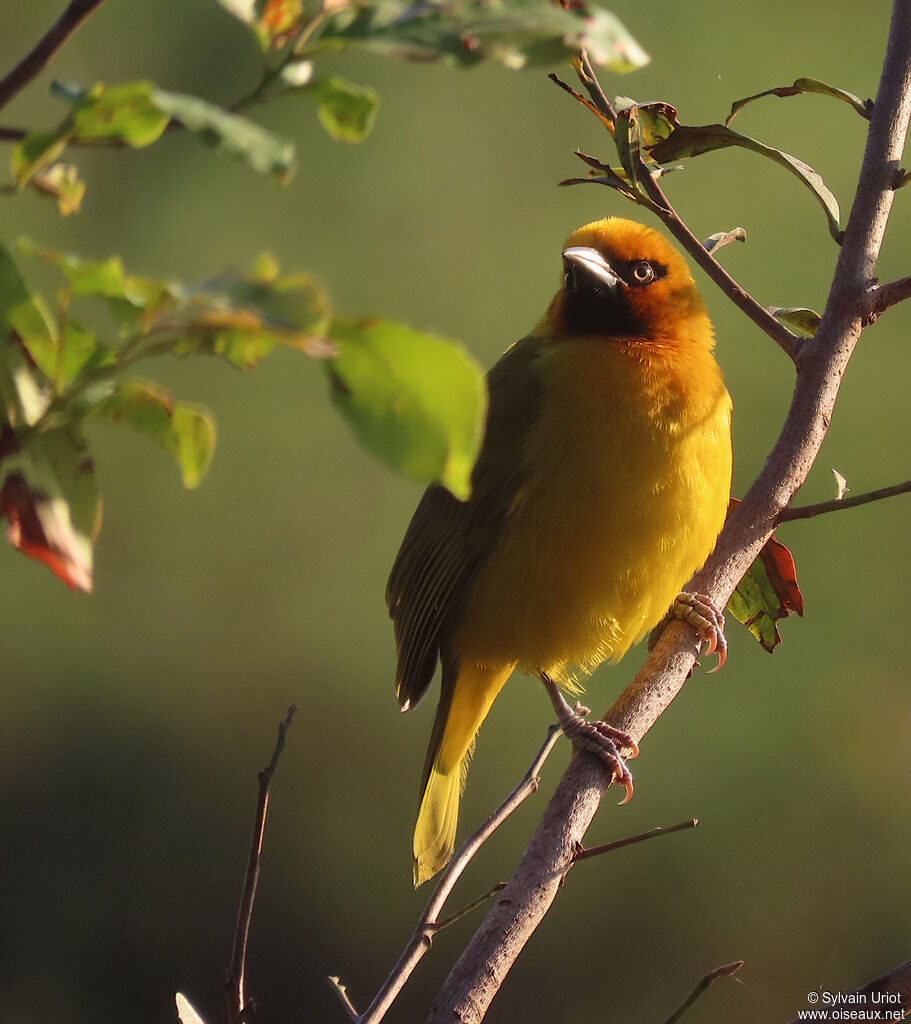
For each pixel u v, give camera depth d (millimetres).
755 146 4996
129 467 17375
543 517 6195
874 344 16031
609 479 6070
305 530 17438
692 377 6230
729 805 14305
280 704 16781
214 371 17656
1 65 17844
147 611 17031
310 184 18297
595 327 6426
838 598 15016
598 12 2055
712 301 16375
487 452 6402
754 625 5578
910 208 16516
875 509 15469
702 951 13898
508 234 18281
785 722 14516
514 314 17984
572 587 6227
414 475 1839
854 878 14047
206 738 16656
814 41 17609
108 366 1960
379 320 1803
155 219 18062
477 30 1989
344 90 2057
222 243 18062
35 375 2082
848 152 17234
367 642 17109
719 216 16938
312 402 17797
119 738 16516
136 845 15961
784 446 4969
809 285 16734
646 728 4836
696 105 17547
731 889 14062
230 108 2025
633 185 4910
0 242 1997
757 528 4984
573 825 4441
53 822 15914
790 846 14148
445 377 1819
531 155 18484
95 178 17906
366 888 15688
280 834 16031
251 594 17250
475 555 6488
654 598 6270
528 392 6355
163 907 15508
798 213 16969
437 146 18453
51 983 14914
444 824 6809
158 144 18016
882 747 14289
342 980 14977
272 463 17641
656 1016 13797
